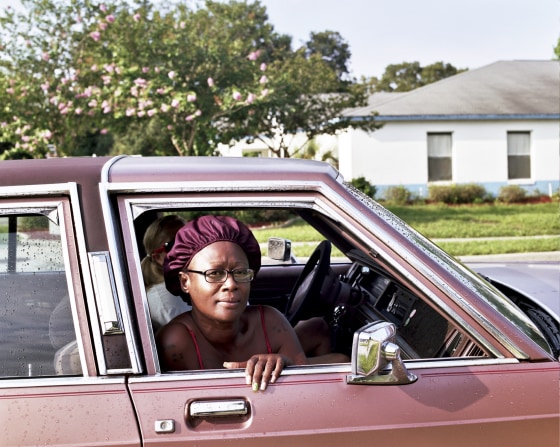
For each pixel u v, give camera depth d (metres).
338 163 25.08
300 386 2.11
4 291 2.14
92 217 2.12
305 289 3.41
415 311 2.82
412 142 23.36
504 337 2.22
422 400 2.13
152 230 2.91
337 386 2.12
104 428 2.01
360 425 2.09
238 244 2.31
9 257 2.15
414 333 2.72
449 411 2.13
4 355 2.11
